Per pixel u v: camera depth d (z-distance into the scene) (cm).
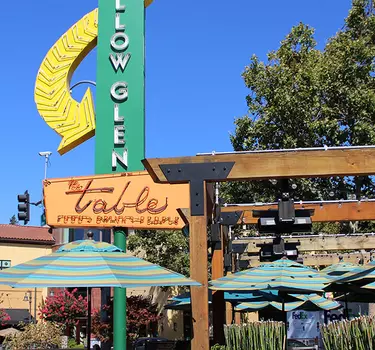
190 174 858
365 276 808
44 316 2644
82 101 1522
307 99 2055
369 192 2200
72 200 1259
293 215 948
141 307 2519
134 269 727
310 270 909
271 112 2077
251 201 2167
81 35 1574
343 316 1650
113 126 1462
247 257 1764
